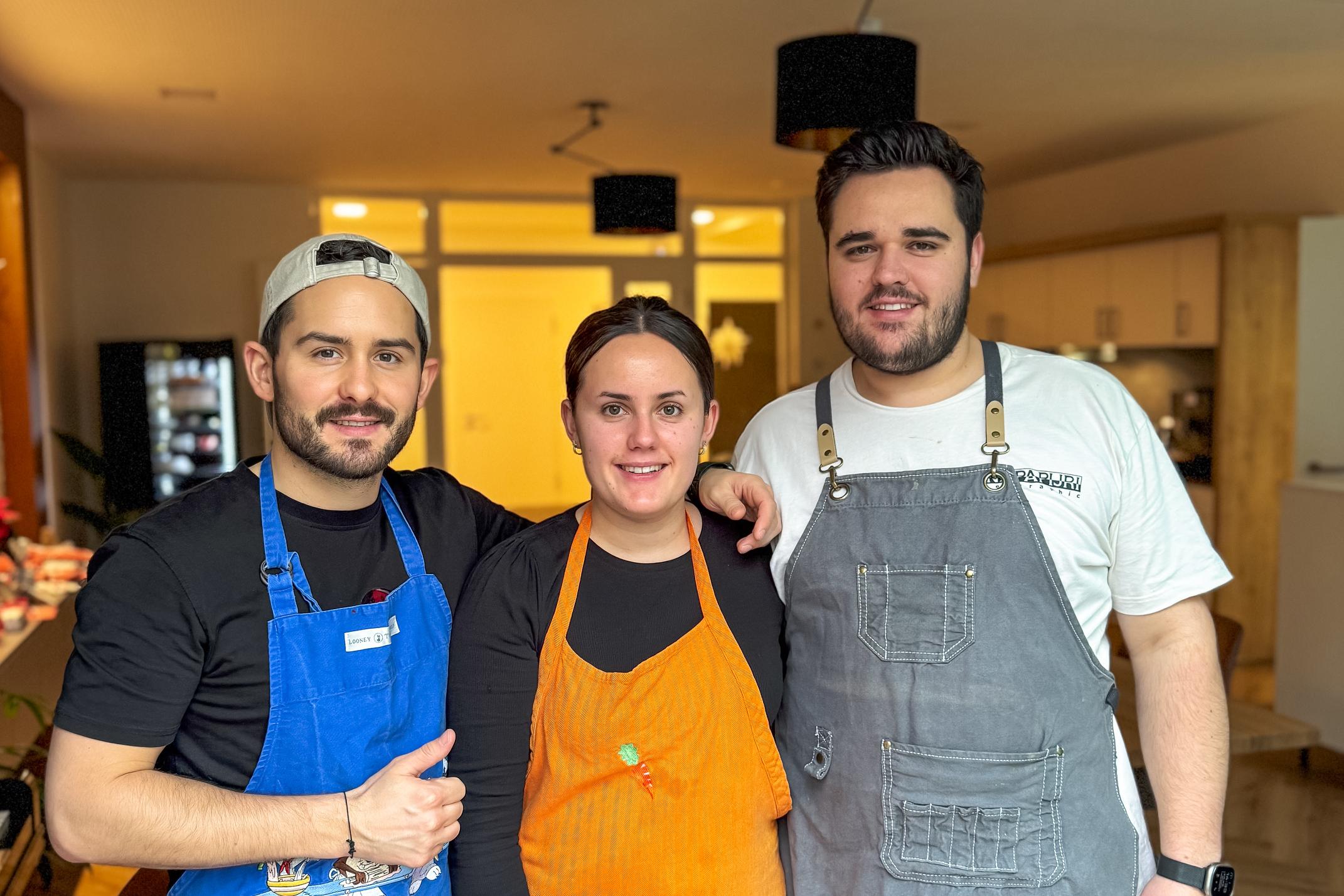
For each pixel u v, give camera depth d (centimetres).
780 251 894
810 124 276
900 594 133
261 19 370
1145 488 134
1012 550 131
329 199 784
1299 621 416
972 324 735
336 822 115
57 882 262
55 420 621
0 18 365
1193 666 134
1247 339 514
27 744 296
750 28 388
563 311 978
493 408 973
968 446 136
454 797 120
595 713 130
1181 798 132
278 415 125
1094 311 614
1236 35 405
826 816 137
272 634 121
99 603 114
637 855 131
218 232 743
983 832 128
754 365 897
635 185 482
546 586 134
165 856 110
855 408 144
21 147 494
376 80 455
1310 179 542
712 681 134
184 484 691
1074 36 405
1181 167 629
